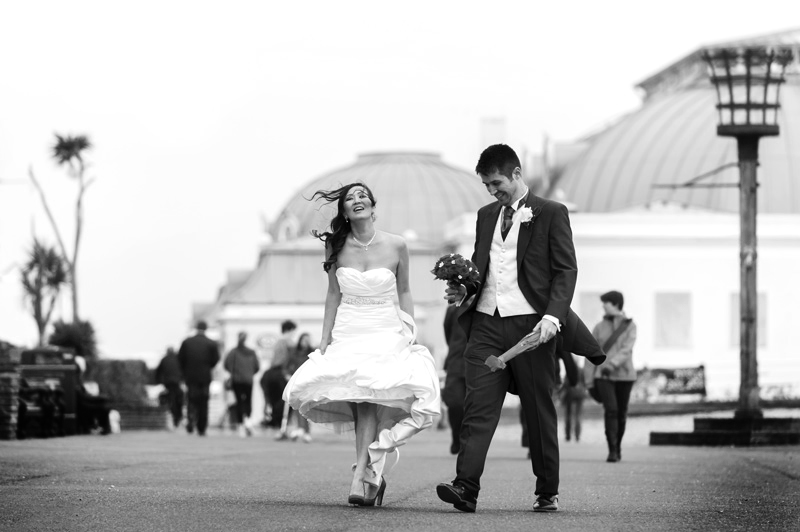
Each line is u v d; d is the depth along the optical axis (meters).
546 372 12.12
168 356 44.47
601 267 61.78
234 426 43.12
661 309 61.78
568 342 12.14
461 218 65.38
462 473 11.88
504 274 12.16
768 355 61.75
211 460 19.98
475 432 11.98
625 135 82.06
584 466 20.09
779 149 75.19
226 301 78.88
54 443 24.67
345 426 12.77
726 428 28.31
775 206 73.94
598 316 61.62
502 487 15.52
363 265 12.51
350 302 12.42
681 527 10.80
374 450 12.15
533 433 12.18
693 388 57.56
